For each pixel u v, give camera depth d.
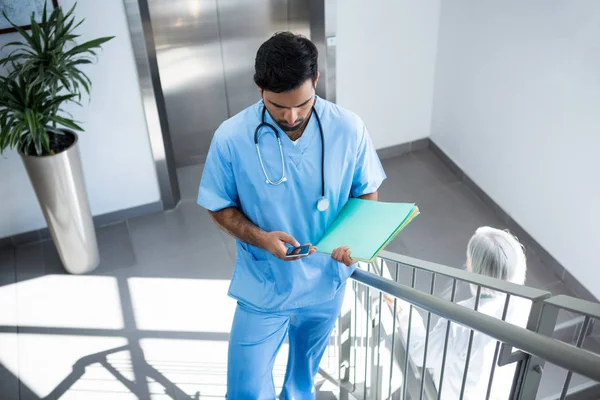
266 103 1.53
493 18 3.49
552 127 3.21
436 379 2.23
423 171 4.41
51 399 2.75
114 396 2.76
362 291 2.39
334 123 1.75
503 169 3.76
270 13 3.96
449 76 4.14
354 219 1.78
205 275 3.49
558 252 3.41
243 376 2.09
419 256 3.63
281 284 1.93
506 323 1.19
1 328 3.15
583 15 2.81
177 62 4.00
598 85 2.82
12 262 3.62
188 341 3.05
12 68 3.18
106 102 3.51
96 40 2.93
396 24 4.01
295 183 1.78
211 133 4.41
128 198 3.92
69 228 3.29
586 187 3.06
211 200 1.84
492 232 2.06
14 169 3.49
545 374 2.88
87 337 3.08
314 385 2.56
